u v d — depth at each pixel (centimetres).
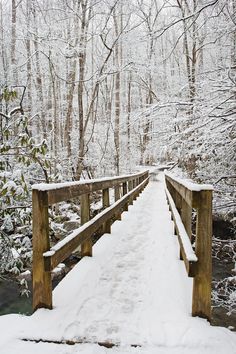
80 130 1420
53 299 288
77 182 338
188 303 284
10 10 2020
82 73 1417
